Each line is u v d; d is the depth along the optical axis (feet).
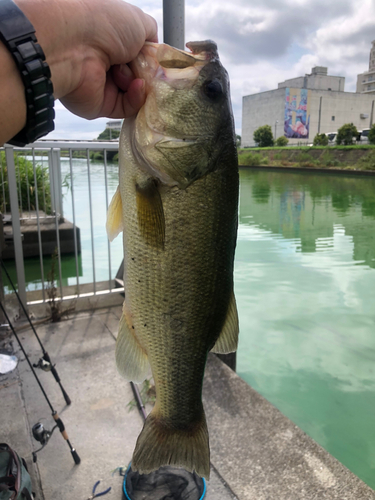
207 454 1.91
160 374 1.82
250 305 7.34
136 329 1.79
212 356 4.12
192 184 1.60
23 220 9.64
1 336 4.50
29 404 3.44
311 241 12.53
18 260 4.87
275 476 2.76
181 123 1.55
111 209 1.75
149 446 1.86
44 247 9.44
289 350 5.65
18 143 1.21
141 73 1.53
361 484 2.69
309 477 2.74
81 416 3.32
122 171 1.64
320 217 16.57
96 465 2.85
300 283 8.59
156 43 1.57
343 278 8.94
